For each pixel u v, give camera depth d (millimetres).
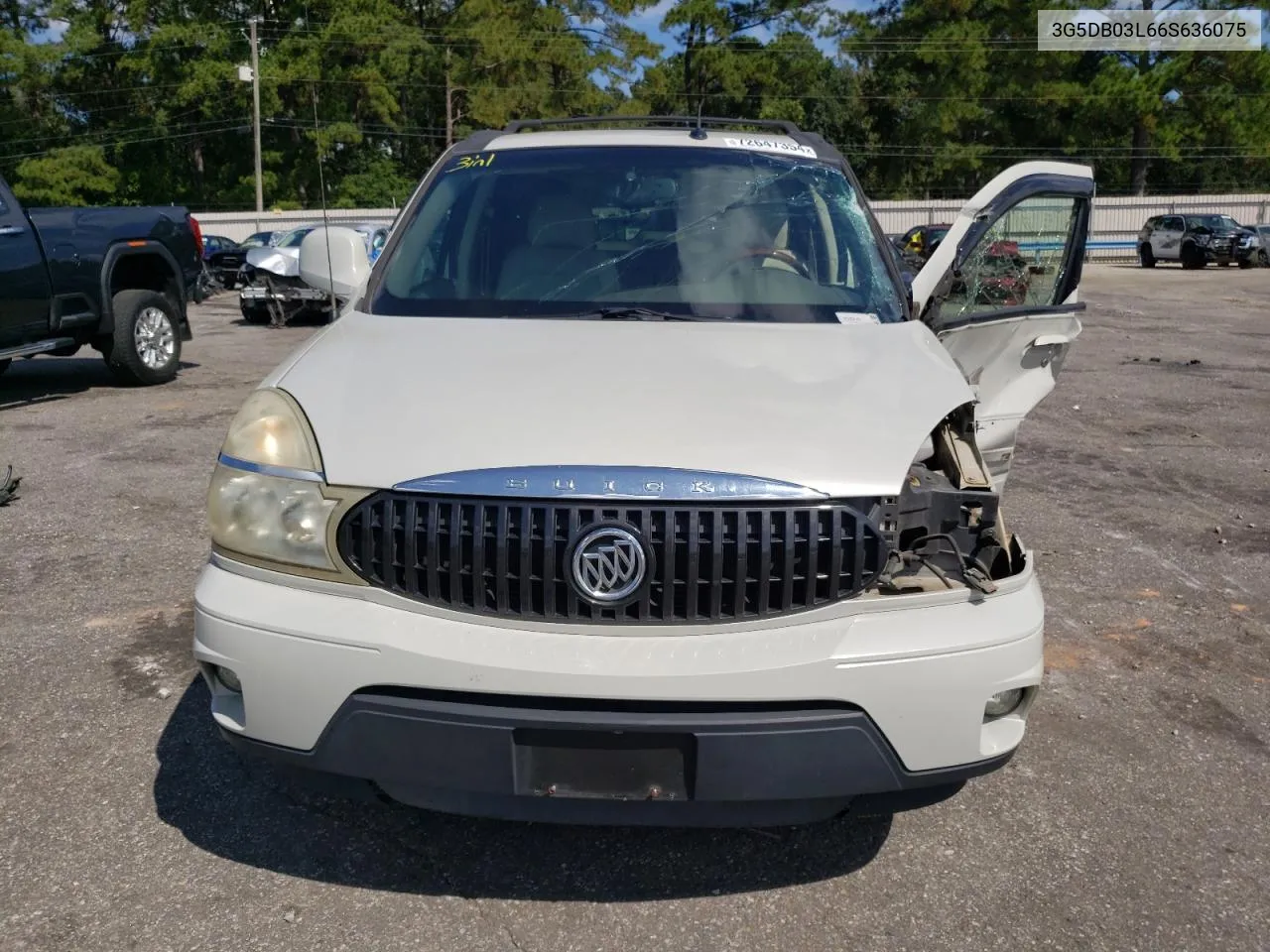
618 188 3754
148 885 2678
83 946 2455
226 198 51250
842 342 3059
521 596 2332
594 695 2271
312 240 4004
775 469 2373
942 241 3604
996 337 3480
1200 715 3721
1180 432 8469
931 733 2367
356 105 50250
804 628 2350
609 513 2320
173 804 3031
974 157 55469
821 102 60344
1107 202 47688
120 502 5992
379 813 3012
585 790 2338
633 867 2799
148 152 53250
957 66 54062
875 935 2551
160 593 4641
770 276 3443
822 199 3801
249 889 2674
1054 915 2635
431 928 2545
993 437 3779
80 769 3209
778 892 2703
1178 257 35969
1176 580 5062
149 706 3607
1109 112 53625
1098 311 19547
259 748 2467
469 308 3324
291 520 2447
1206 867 2846
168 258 10109
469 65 50812
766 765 2291
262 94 46312
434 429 2488
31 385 10055
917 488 2580
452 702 2322
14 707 3588
